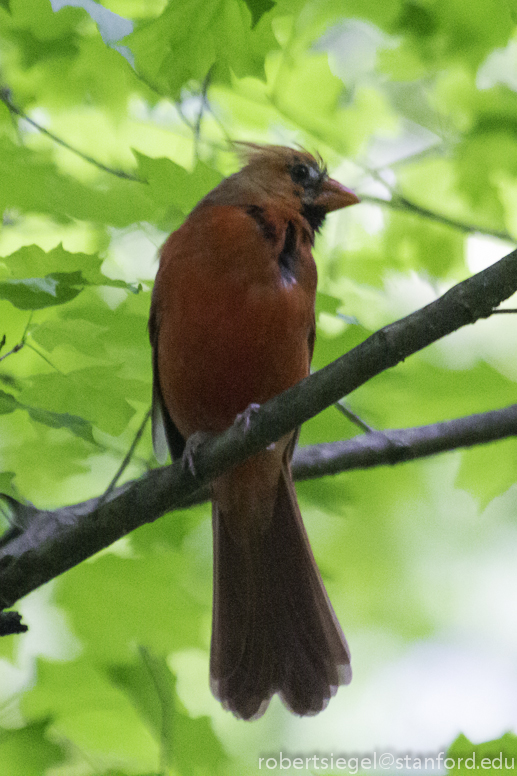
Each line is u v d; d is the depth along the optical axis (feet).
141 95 33.88
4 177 29.12
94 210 29.60
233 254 26.43
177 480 23.91
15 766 27.53
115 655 30.32
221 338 26.71
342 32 39.50
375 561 46.96
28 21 32.19
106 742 29.17
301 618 28.02
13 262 24.59
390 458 29.50
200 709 41.57
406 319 21.06
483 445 31.68
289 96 36.52
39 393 25.26
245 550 28.71
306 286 27.91
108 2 32.17
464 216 38.99
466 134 37.45
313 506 33.14
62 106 34.53
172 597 30.76
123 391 25.41
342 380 21.61
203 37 28.63
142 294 30.32
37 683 29.30
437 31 35.63
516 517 49.65
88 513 24.43
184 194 29.12
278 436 22.94
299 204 28.84
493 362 41.16
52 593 30.91
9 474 24.06
